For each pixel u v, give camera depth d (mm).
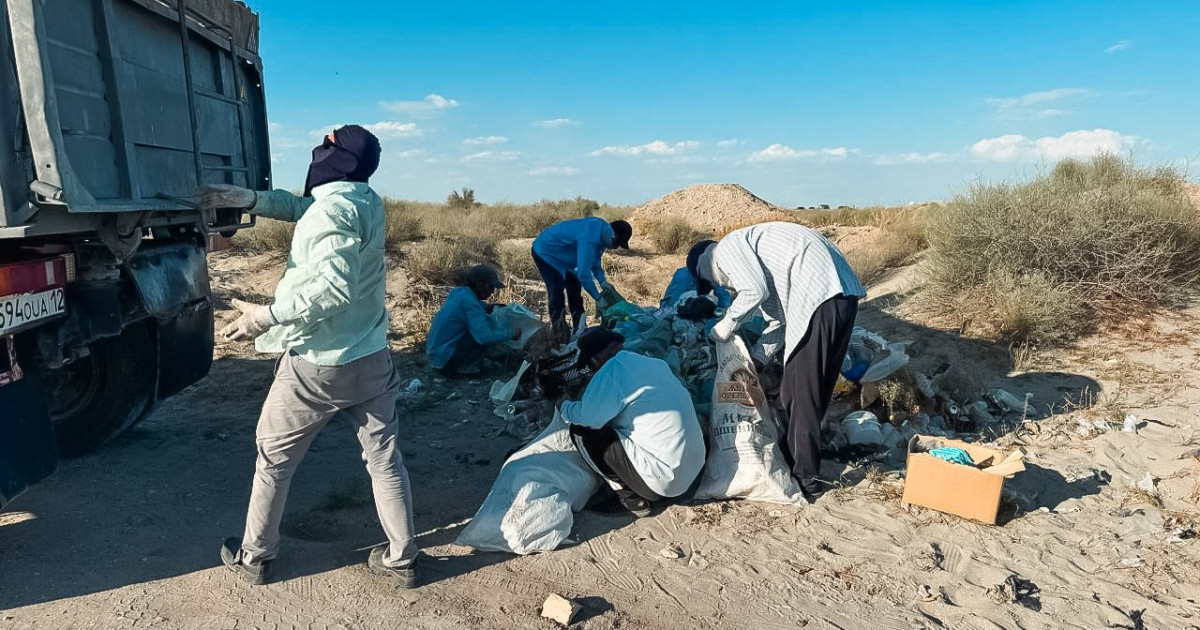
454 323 6691
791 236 4332
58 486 4309
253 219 5676
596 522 3984
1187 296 7203
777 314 4516
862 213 21516
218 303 9133
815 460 4227
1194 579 3389
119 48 3596
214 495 4238
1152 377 5879
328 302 2775
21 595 3180
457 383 6664
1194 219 7699
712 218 23781
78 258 3848
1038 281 7109
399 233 12352
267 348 2994
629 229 7336
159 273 4496
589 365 4352
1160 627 3070
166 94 4098
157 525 3850
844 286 4207
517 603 3219
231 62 5152
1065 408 5531
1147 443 4867
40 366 3645
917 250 10672
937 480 4012
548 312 8617
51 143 2971
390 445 3234
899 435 4996
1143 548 3658
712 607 3219
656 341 5508
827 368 4270
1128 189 7914
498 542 3631
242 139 5250
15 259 3436
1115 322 6855
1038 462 4684
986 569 3500
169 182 4121
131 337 4680
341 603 3180
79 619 3020
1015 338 6789
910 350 6902
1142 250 7293
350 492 4316
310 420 3088
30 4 2887
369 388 3111
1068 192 8172
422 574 3389
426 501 4254
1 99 2936
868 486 4348
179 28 4273
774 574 3477
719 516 4031
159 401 4961
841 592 3334
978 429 5270
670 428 3953
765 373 4805
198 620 3033
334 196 2889
